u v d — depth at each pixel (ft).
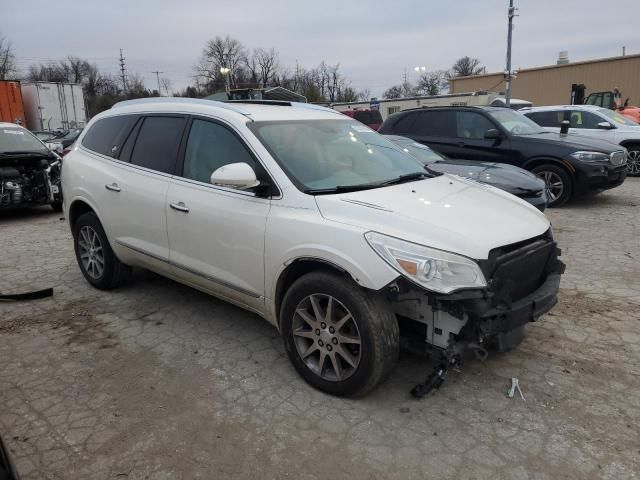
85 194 16.12
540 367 11.80
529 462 8.79
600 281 17.30
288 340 11.16
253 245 11.41
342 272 10.13
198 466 8.77
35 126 82.23
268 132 12.28
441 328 9.93
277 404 10.49
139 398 10.75
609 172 28.86
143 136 14.92
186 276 13.53
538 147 29.48
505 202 12.27
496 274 9.75
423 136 32.91
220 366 12.05
